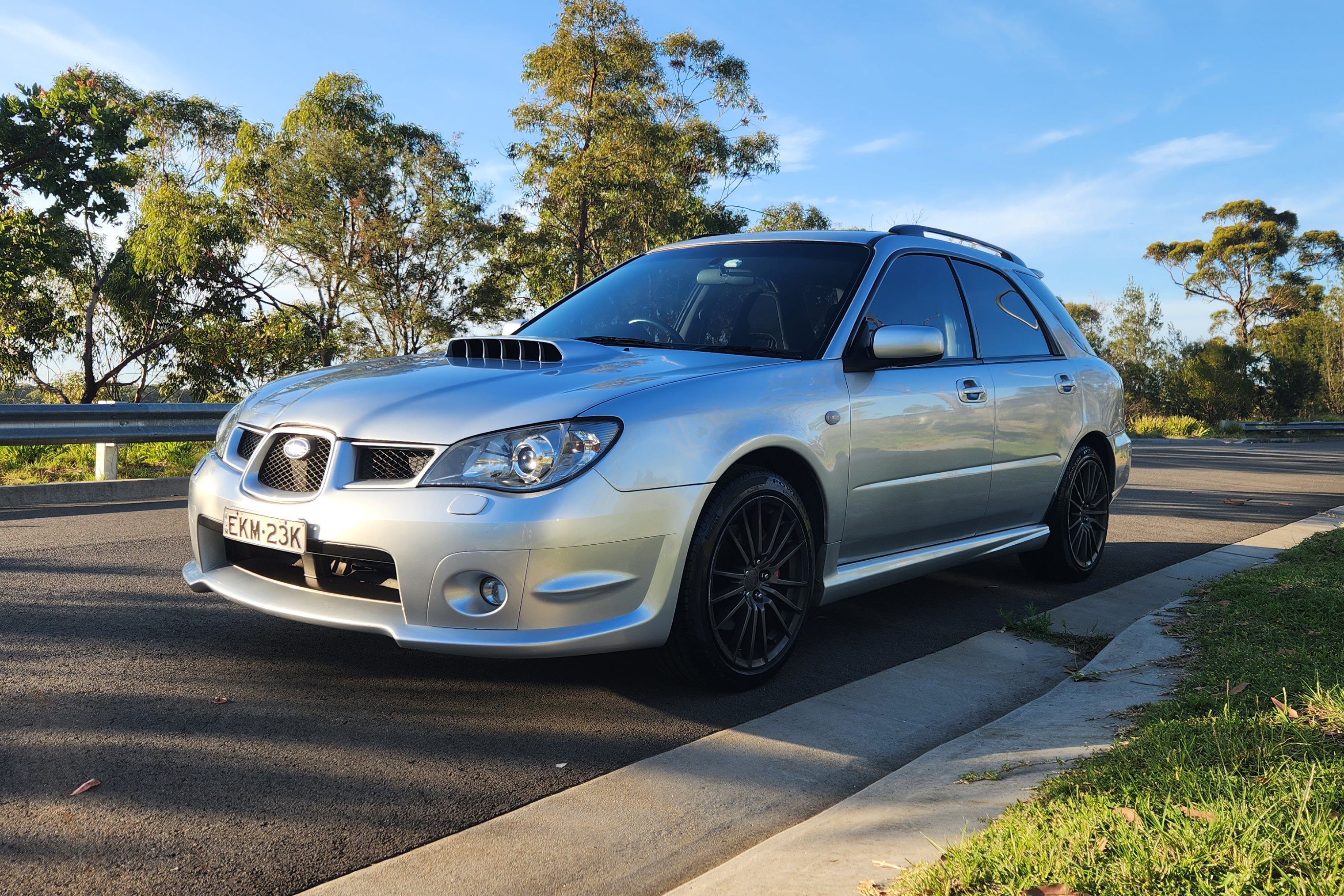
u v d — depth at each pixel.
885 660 3.38
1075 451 4.66
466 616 2.48
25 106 22.84
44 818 1.94
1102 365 5.01
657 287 3.83
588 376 2.81
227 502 2.80
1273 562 5.18
